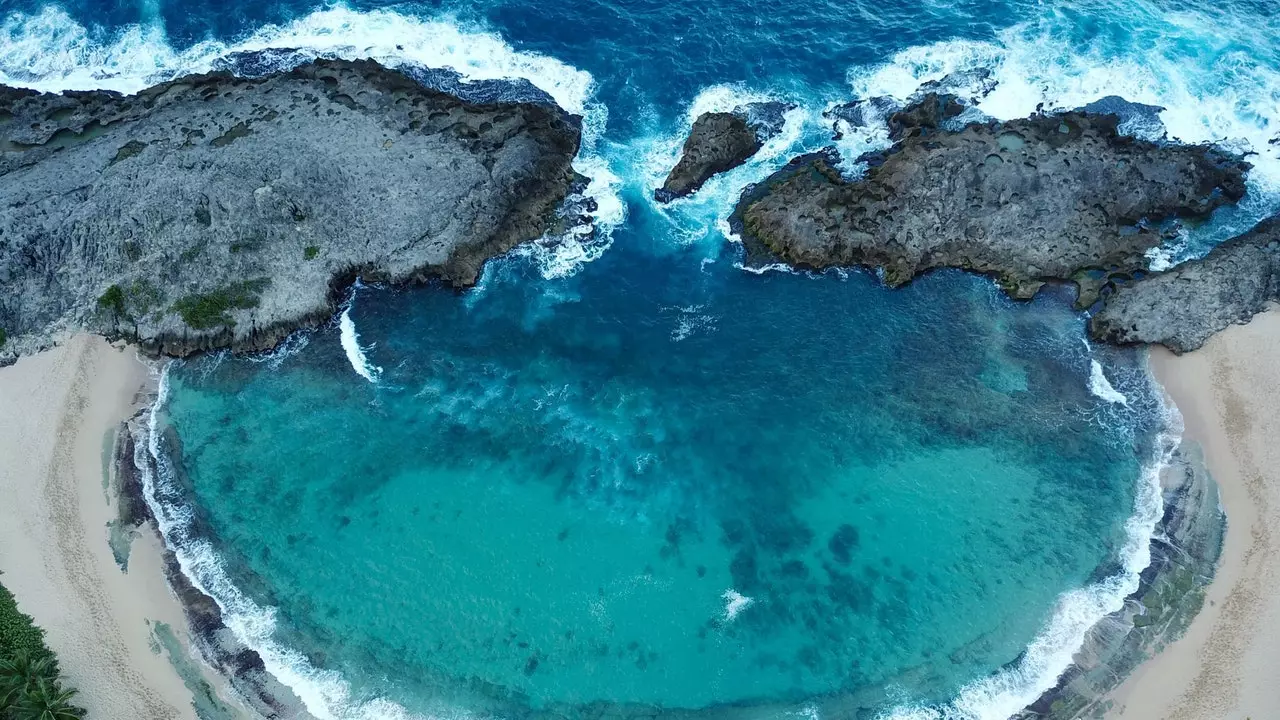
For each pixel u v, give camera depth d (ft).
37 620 161.07
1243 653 157.58
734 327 201.67
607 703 159.84
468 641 165.27
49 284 200.64
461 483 182.09
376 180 212.43
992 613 166.81
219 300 199.41
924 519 177.58
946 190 211.41
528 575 172.04
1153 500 177.06
